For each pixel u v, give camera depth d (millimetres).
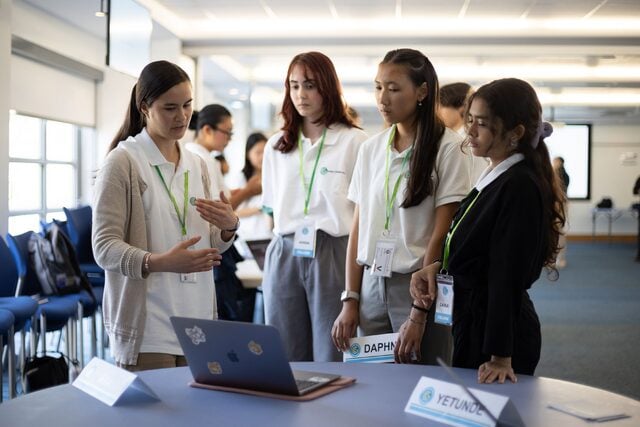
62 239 4707
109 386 1666
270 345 1592
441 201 2547
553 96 13672
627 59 9656
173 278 2340
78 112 8516
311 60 3023
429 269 2324
